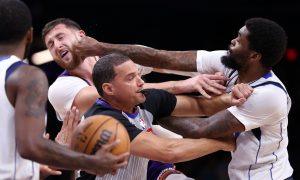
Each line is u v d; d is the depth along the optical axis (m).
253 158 5.48
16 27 4.39
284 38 5.38
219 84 5.59
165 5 12.68
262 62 5.36
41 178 4.86
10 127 4.31
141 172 5.43
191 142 5.18
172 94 5.65
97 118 4.52
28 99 4.16
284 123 5.48
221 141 5.40
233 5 12.60
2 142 4.31
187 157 5.13
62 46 6.22
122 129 4.48
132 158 5.34
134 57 5.80
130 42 12.84
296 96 12.91
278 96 5.25
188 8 12.68
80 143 4.45
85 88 6.09
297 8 12.57
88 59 6.38
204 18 12.80
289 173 5.63
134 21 12.77
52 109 11.59
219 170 10.98
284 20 12.76
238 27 12.77
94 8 12.60
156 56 5.80
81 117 6.09
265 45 5.29
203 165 11.09
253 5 12.60
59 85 6.21
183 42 12.95
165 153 5.04
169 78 12.05
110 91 5.12
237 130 5.29
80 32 6.40
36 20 12.38
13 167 4.33
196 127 5.39
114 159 4.23
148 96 5.50
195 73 5.91
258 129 5.45
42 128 4.14
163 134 5.94
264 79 5.39
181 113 5.63
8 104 4.30
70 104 6.11
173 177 5.74
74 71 6.30
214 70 5.76
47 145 4.10
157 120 5.64
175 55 5.84
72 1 12.49
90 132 4.44
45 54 12.12
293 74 12.91
